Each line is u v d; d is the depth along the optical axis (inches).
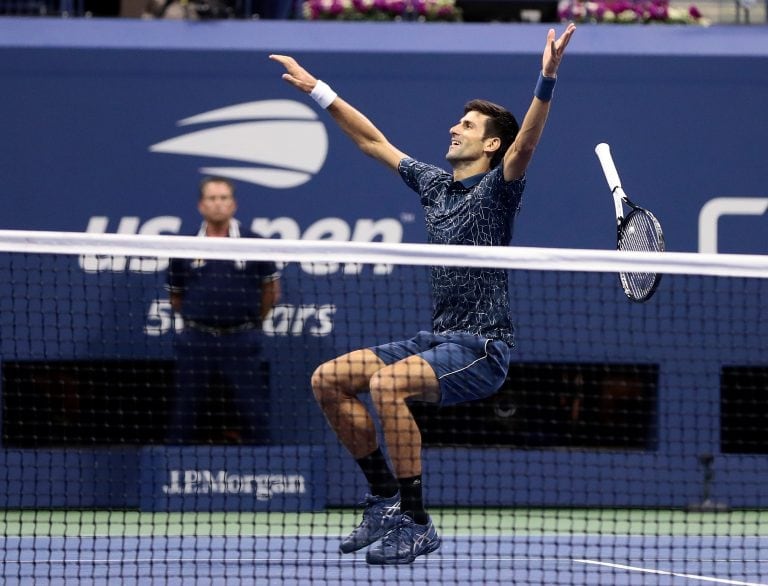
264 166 547.5
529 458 557.0
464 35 554.6
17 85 543.2
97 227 546.6
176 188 546.9
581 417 571.8
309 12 601.6
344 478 549.3
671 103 551.8
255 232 546.9
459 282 324.8
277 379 537.0
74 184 545.6
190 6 576.1
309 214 548.4
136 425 529.3
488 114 336.5
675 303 543.2
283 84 547.5
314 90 353.7
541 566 377.7
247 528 499.5
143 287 527.8
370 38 551.8
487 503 557.3
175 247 333.1
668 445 502.3
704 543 479.2
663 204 552.7
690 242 553.6
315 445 542.6
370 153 355.3
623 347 546.0
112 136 545.6
